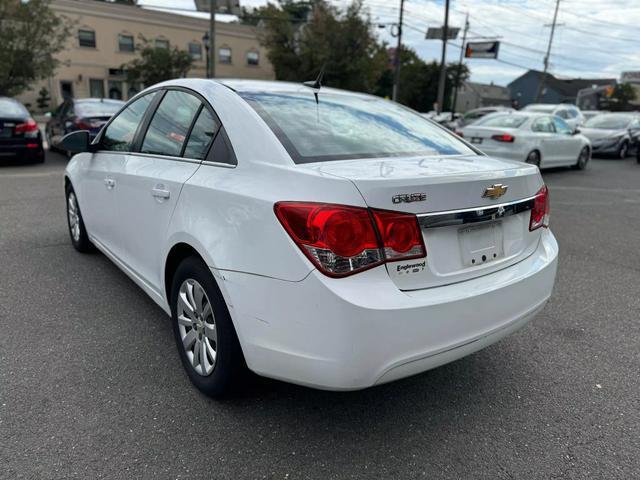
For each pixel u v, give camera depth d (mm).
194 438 2346
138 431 2377
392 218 2027
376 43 33062
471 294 2225
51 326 3404
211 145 2643
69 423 2410
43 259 4734
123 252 3615
